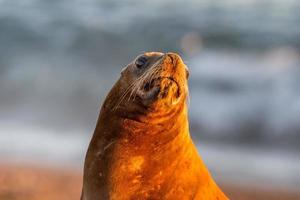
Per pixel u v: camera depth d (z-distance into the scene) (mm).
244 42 101750
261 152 66188
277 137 70125
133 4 132500
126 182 24516
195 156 25125
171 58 24484
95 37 105938
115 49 102312
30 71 90312
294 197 52625
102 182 24812
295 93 75250
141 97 24250
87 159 25359
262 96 75875
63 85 85875
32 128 72812
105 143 24891
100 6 129750
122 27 111812
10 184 53281
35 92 84750
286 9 124750
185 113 24797
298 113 72375
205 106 76000
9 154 63000
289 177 57469
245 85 78438
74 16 120125
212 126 73188
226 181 56219
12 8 125688
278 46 98312
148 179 24469
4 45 102125
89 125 75188
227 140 70312
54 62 94500
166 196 24391
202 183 24875
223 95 77500
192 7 128375
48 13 121938
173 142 24406
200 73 82812
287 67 81375
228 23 113188
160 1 134375
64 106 80688
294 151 66438
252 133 71312
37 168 58438
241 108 74688
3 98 83438
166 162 24406
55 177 56000
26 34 107688
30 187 52719
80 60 96062
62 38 106000
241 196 52812
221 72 82188
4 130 71500
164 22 115188
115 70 93062
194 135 71938
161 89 23984
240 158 63438
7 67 92500
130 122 24406
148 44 104812
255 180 56531
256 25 111938
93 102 81875
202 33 107562
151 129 24219
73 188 53188
